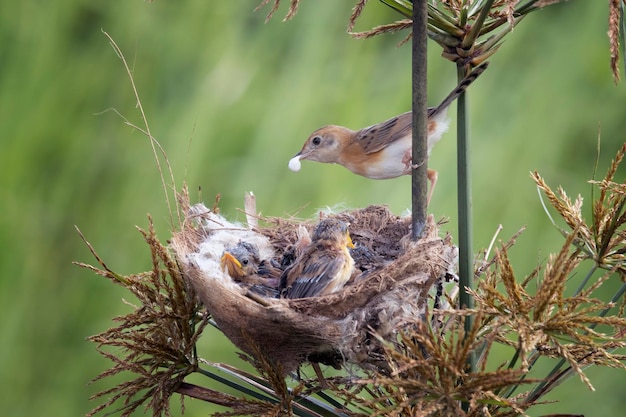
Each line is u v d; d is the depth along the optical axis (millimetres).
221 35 11891
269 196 10820
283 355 5367
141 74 11945
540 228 11273
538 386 5059
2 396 10828
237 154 11203
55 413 10984
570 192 11742
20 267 11266
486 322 5207
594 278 11469
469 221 5180
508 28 5137
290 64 11641
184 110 11547
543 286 4434
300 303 5250
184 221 6629
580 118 12125
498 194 11391
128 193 11414
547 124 11992
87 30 12500
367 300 5301
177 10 12141
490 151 11664
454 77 11344
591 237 5223
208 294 5285
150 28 12117
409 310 5312
